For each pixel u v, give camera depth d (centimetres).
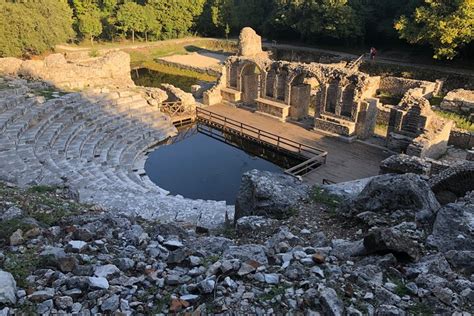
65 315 655
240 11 6625
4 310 641
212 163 2833
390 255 817
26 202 1152
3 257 789
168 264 835
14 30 4909
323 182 2291
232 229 1283
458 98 3378
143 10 6397
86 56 5662
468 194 1150
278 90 3384
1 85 2866
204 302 691
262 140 2977
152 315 670
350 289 709
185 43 6788
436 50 4081
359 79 2867
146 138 3053
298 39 6331
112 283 740
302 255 847
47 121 2544
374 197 1151
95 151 2622
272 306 676
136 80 5219
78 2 6250
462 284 725
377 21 5347
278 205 1291
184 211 1683
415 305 685
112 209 1486
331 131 3058
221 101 3862
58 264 770
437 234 930
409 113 2720
